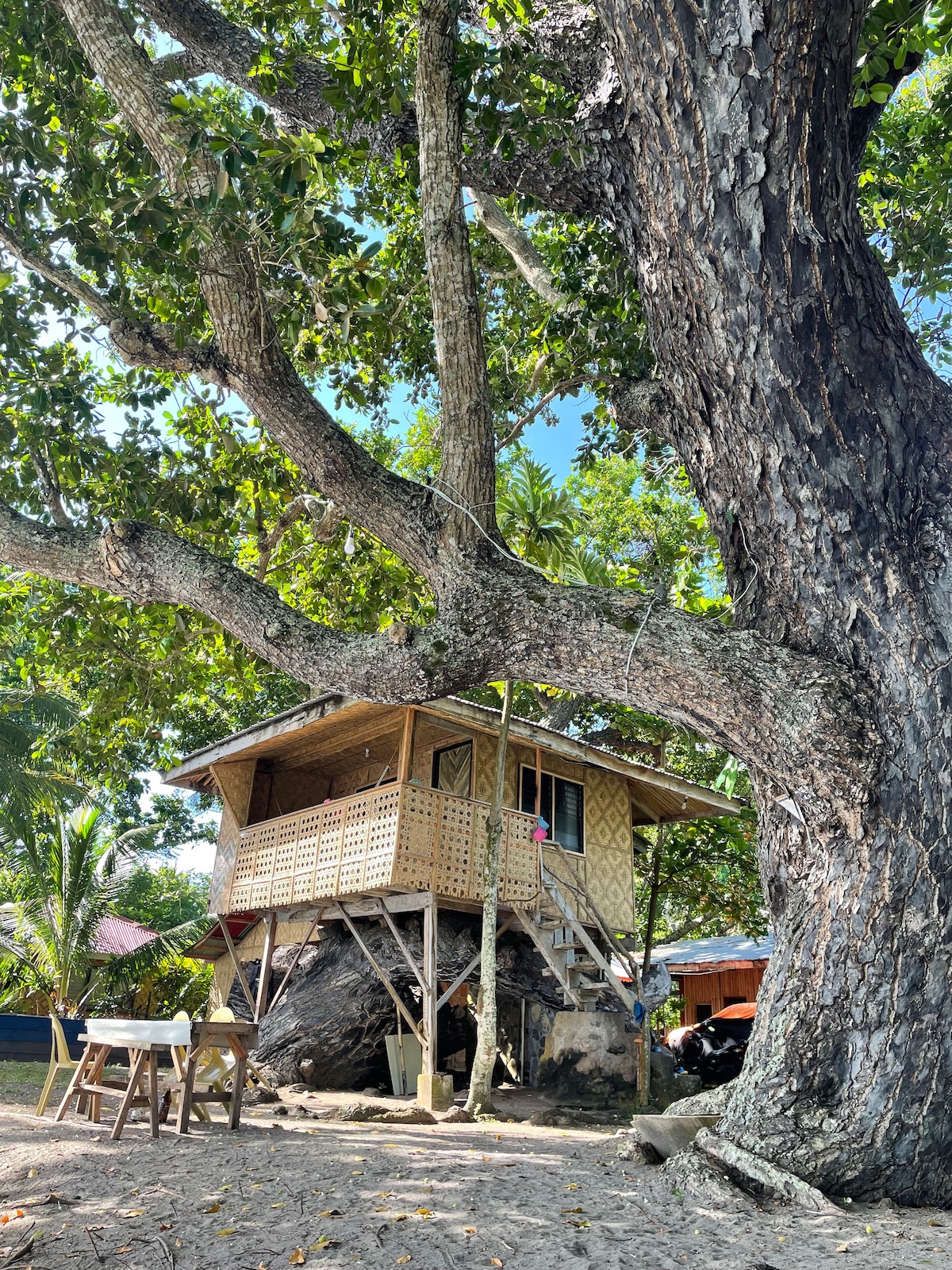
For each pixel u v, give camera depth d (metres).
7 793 16.00
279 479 12.25
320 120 8.32
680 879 18.05
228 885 14.22
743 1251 3.74
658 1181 4.92
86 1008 21.09
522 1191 4.58
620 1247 3.70
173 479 11.15
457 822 11.64
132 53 6.80
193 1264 3.41
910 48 5.70
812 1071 5.03
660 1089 11.20
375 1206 4.20
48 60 8.37
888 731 5.14
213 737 24.70
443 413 6.44
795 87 4.84
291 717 12.63
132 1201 4.34
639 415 6.87
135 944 23.12
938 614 5.23
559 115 6.53
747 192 5.06
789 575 5.61
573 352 9.36
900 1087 4.85
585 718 20.73
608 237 9.10
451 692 6.12
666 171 5.29
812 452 5.38
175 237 6.87
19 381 9.17
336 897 12.02
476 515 6.19
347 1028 12.84
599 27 6.22
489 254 12.31
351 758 15.25
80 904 18.12
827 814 5.24
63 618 12.44
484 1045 9.48
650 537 13.34
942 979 4.91
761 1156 4.85
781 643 5.70
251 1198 4.37
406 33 8.91
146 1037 6.31
